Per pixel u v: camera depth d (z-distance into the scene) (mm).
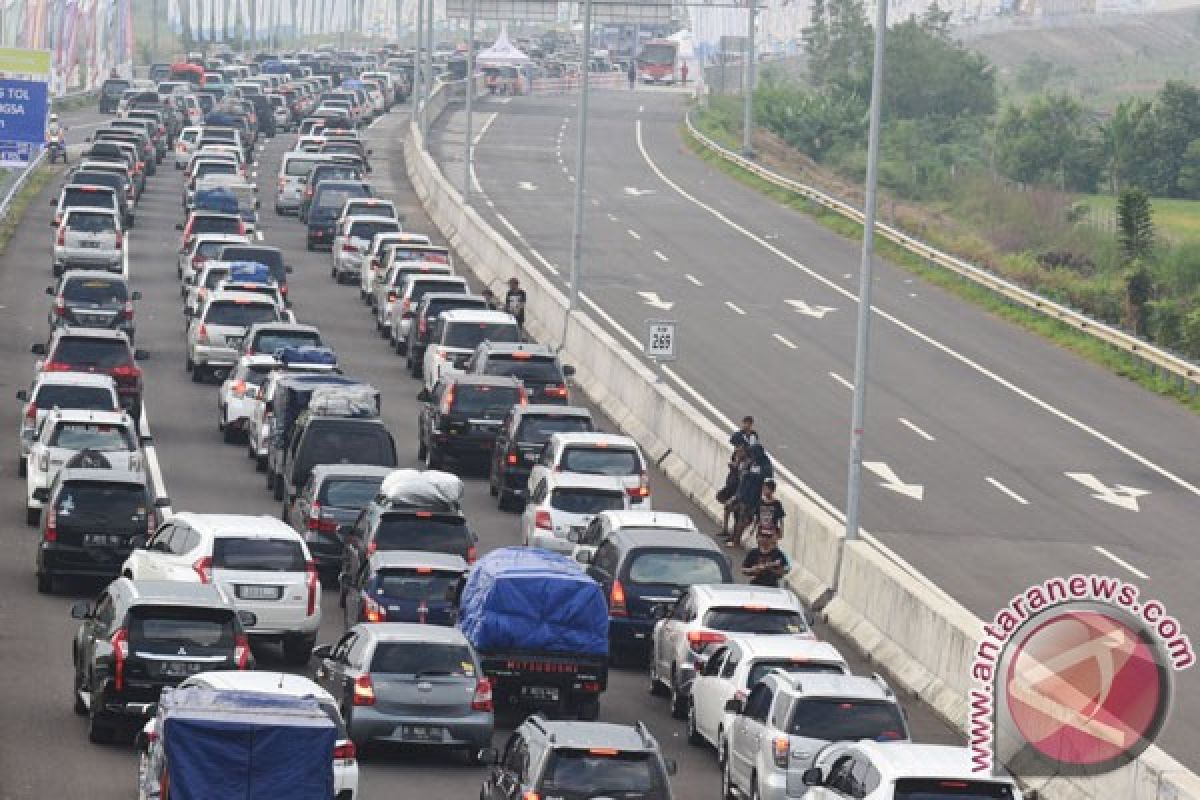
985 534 129250
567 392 147875
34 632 97125
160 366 169500
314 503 111500
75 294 170500
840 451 149250
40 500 118688
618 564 100312
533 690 87062
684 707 90250
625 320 194125
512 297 184125
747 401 163125
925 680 95312
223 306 164000
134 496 105000
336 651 82750
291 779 59562
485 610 86812
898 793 60031
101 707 78188
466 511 130625
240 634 79500
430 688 79125
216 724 59375
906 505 135500
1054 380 179250
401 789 75312
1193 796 67125
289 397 130250
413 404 160875
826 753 66250
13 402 151875
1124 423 165000
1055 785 78250
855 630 104938
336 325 191875
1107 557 125125
